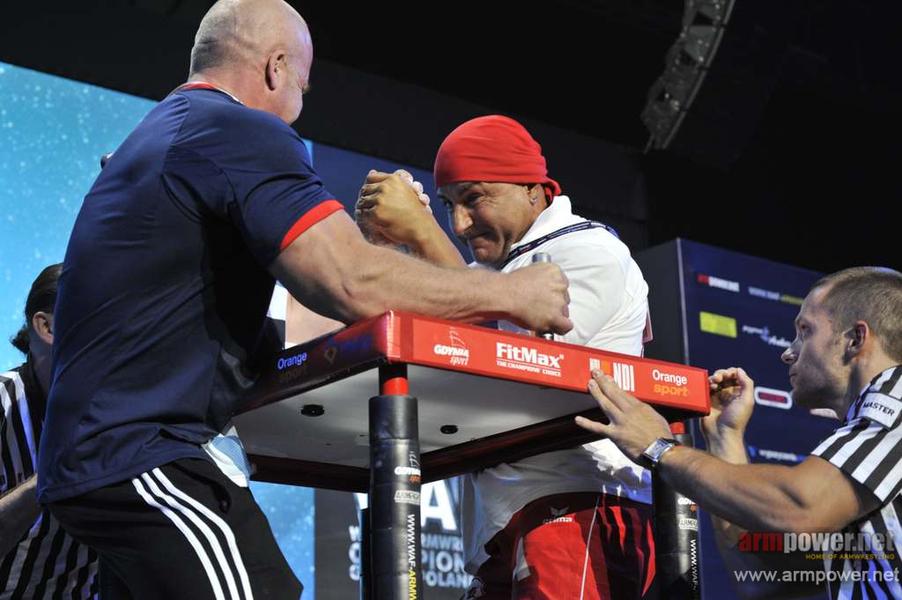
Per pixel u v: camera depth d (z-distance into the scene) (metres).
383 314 1.20
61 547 1.89
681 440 1.52
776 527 1.47
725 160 5.00
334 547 3.67
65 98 3.68
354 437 1.55
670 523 1.45
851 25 5.60
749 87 4.80
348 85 4.38
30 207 3.52
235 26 1.50
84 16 3.79
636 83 5.28
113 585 1.41
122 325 1.29
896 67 5.73
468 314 1.33
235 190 1.30
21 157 3.54
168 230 1.30
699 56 4.72
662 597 1.44
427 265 1.33
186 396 1.29
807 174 5.69
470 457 1.71
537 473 1.67
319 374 1.27
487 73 4.99
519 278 1.37
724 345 4.66
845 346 1.69
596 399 1.38
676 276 4.67
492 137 1.86
